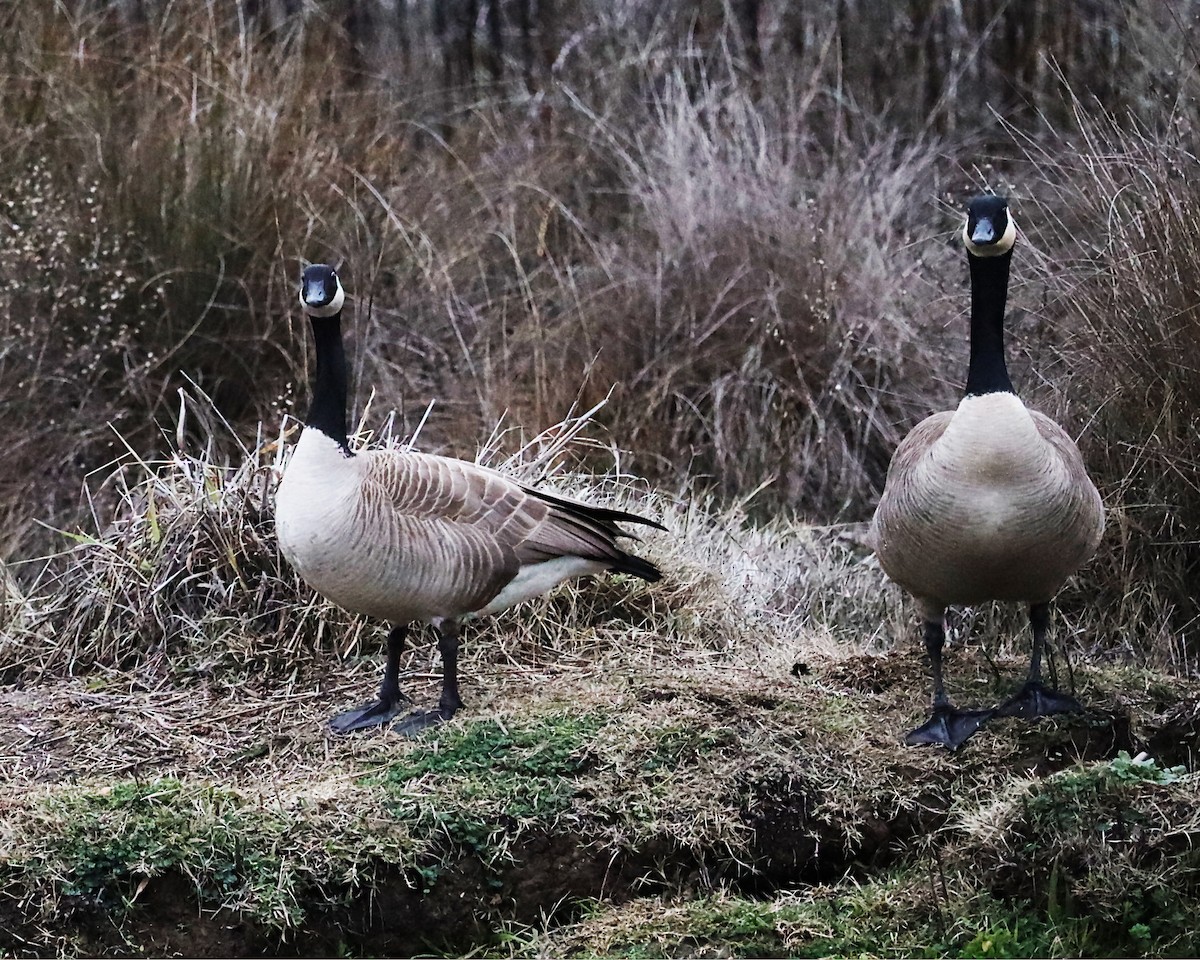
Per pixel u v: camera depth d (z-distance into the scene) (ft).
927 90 58.29
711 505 43.62
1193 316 33.99
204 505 34.78
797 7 59.62
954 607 36.81
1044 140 53.47
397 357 48.29
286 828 25.18
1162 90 46.55
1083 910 24.31
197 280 45.32
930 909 24.93
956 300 45.11
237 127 47.91
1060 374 38.60
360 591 27.43
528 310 49.75
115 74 52.70
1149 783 24.73
